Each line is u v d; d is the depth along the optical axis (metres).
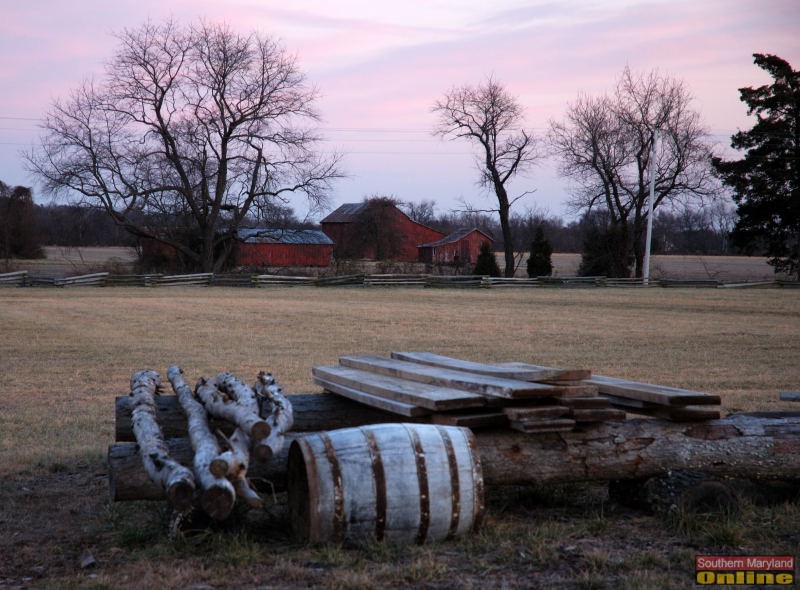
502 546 4.45
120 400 5.88
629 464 5.11
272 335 19.84
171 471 4.13
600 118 57.25
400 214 87.00
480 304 32.16
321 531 4.34
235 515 4.86
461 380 5.21
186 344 17.78
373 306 30.53
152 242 57.62
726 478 5.27
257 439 4.43
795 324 23.55
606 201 58.31
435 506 4.42
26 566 4.37
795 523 4.91
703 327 22.50
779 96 54.00
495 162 61.06
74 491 6.00
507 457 4.94
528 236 81.75
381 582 3.93
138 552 4.52
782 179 54.19
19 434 8.25
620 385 5.67
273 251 73.19
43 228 95.38
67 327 21.66
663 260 93.94
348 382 5.99
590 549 4.45
